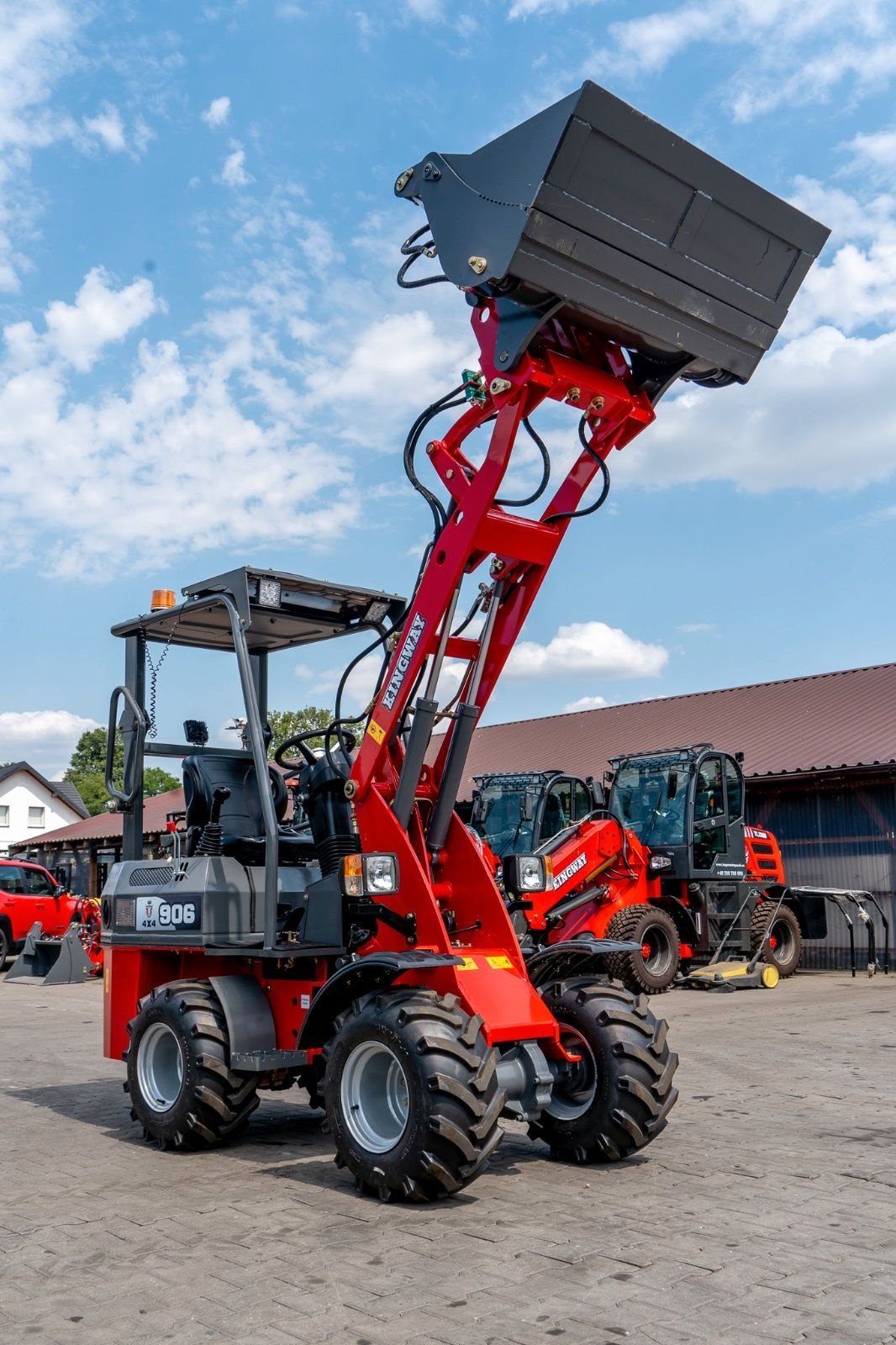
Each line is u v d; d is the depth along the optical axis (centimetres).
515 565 594
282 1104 800
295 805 778
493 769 2577
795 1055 966
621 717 2708
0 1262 448
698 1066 909
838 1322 374
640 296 538
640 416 584
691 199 529
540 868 632
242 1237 472
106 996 751
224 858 671
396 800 582
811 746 1995
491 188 517
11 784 6288
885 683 2280
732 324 568
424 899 569
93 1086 883
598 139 496
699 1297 396
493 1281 413
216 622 746
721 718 2395
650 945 1491
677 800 1612
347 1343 361
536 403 563
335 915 596
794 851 1952
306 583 695
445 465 588
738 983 1590
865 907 1869
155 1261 444
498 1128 508
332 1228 480
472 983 541
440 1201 516
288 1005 643
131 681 765
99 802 8825
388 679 597
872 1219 488
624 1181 553
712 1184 546
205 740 766
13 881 2333
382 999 531
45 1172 596
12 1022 1349
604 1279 414
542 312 529
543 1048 588
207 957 709
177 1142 634
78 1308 397
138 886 714
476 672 603
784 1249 448
